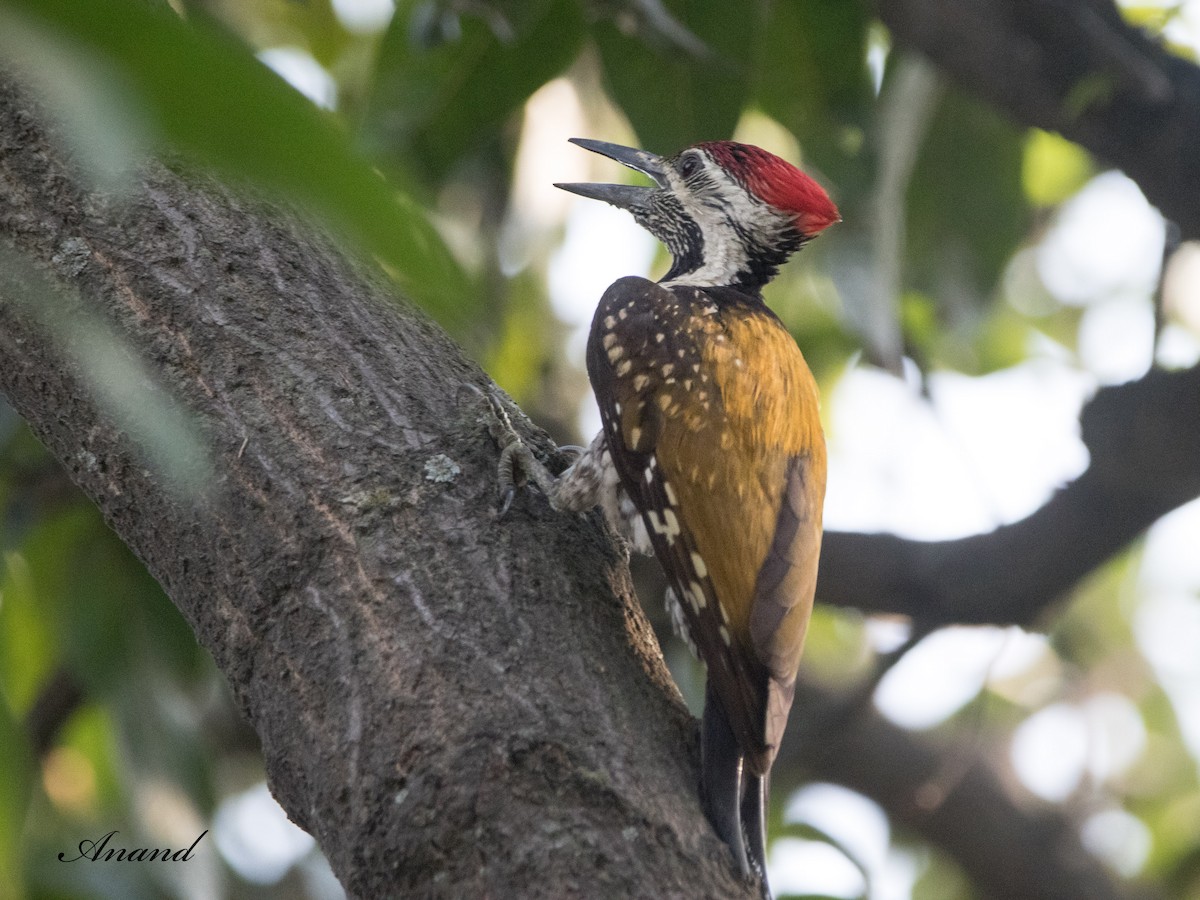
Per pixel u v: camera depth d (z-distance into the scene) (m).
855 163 9.95
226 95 2.54
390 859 4.93
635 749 5.27
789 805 11.91
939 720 15.28
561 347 12.98
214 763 11.31
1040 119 9.30
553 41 9.06
